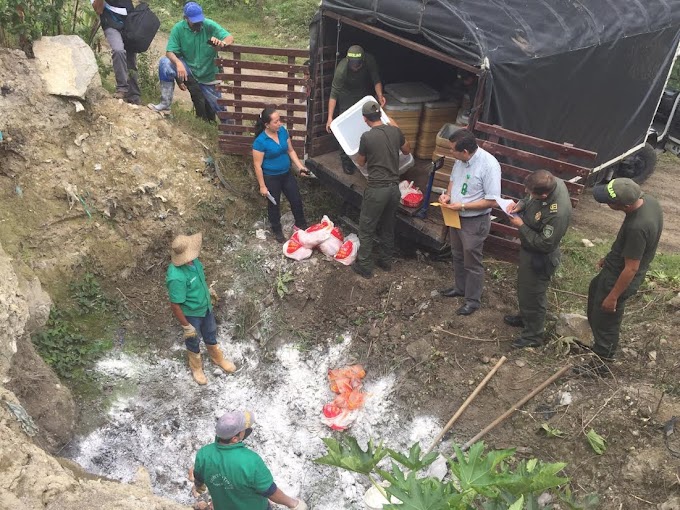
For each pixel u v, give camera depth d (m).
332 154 8.58
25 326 5.72
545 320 6.43
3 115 6.97
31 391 5.43
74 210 7.10
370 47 8.39
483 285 6.66
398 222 7.23
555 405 5.48
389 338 6.52
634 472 4.78
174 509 4.38
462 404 5.74
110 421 5.96
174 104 9.56
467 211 5.99
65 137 7.43
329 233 7.40
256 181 8.54
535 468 2.61
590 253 7.86
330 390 6.33
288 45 14.45
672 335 6.04
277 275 7.34
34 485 4.10
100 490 4.29
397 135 6.52
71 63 7.65
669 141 11.16
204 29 8.51
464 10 6.34
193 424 6.05
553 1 6.92
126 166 7.59
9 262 5.86
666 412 5.13
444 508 2.35
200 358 6.39
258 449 5.89
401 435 5.80
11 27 7.62
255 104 8.53
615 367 5.77
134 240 7.34
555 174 6.43
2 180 6.87
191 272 5.90
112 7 8.28
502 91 6.26
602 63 7.27
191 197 7.88
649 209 4.80
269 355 6.71
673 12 8.14
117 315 6.85
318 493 5.54
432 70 9.09
